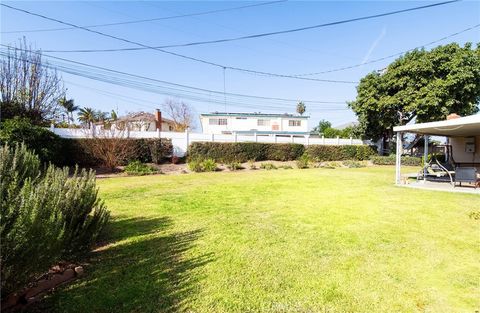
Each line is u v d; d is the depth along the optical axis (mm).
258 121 40562
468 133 12648
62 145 14375
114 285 2867
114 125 16828
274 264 3389
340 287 2844
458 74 18750
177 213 5949
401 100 20953
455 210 6207
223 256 3629
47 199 2785
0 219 2137
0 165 3016
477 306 2518
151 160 17406
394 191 8953
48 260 2576
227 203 7016
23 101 17125
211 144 19234
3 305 2350
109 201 7234
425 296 2680
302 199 7562
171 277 3045
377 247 3947
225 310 2445
